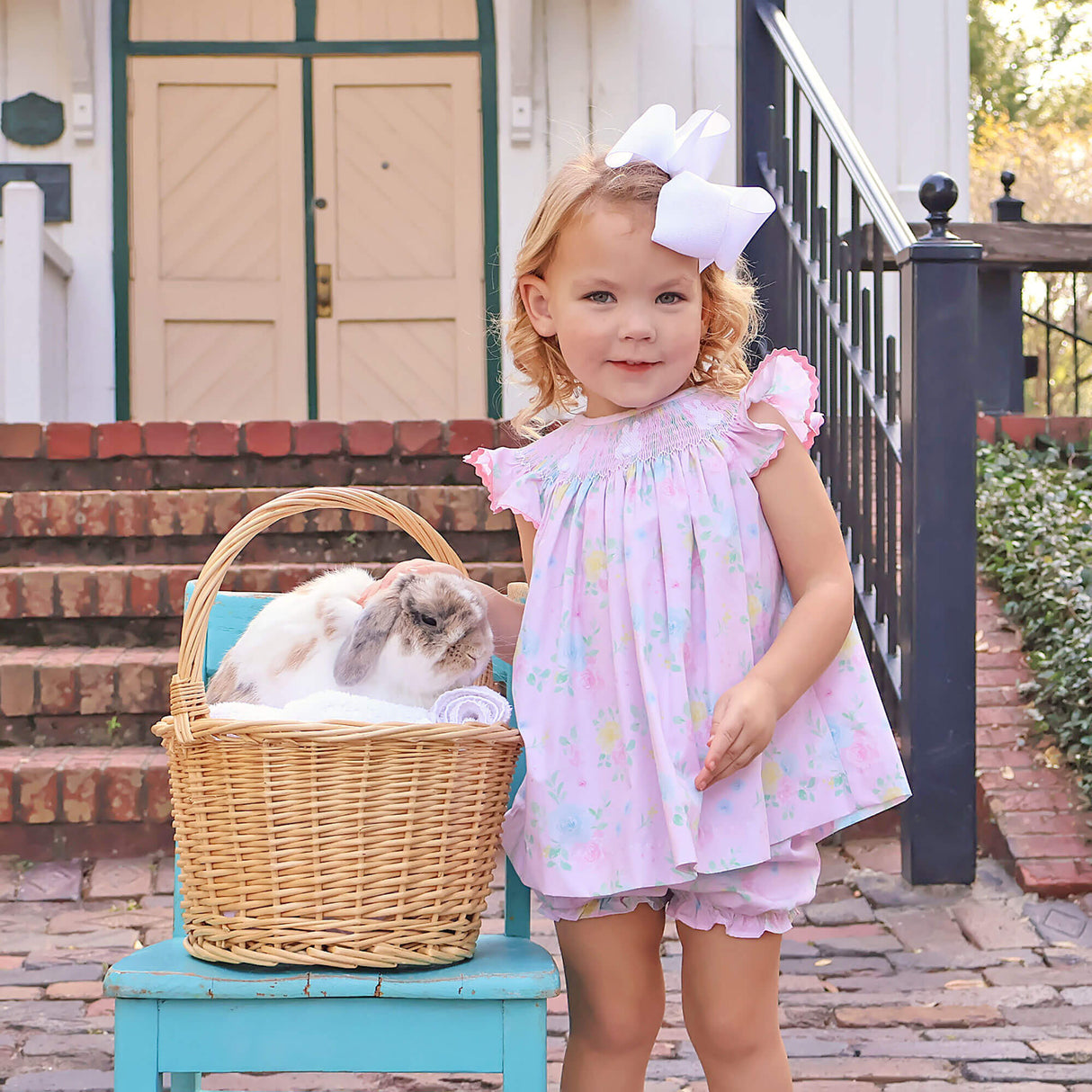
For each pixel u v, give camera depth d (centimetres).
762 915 155
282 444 465
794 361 167
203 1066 140
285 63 630
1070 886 303
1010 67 1587
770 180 393
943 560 308
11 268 551
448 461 470
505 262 630
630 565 157
